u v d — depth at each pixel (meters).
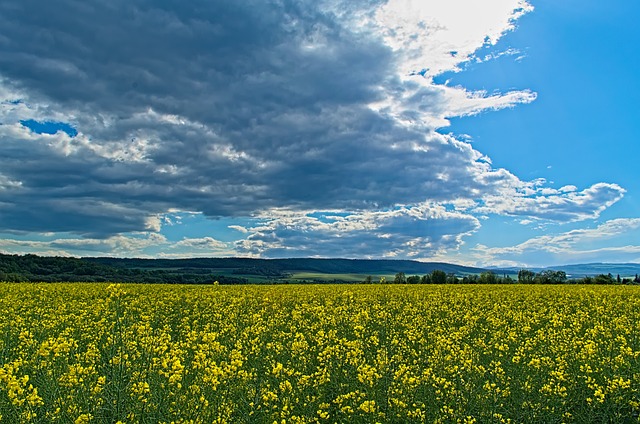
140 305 22.97
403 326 18.62
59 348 8.73
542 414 9.02
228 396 8.60
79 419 6.96
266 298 26.30
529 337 16.45
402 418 8.64
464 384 9.83
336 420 8.93
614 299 27.59
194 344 12.44
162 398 8.20
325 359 10.95
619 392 9.19
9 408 7.48
